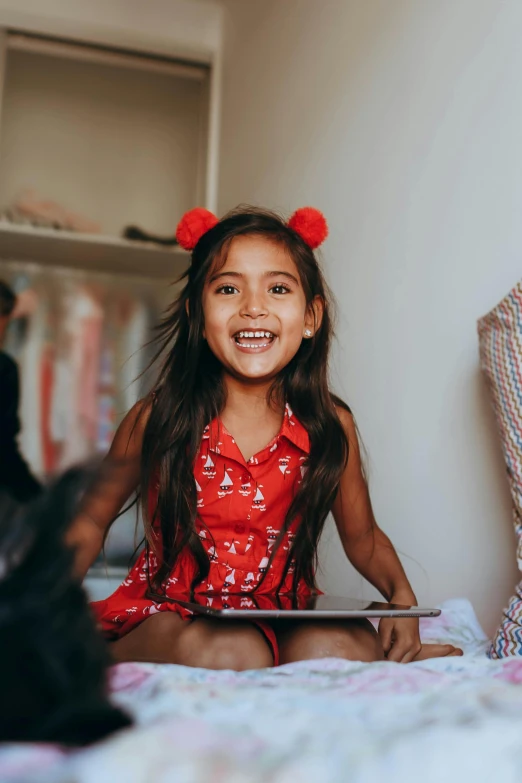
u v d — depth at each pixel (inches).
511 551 52.0
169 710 20.5
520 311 44.9
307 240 52.7
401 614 36.1
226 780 15.7
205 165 119.0
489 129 56.1
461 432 57.2
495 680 26.0
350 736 18.5
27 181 118.3
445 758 17.6
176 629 38.5
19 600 17.4
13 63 118.1
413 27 67.4
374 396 70.0
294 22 94.0
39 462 108.3
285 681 26.4
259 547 48.8
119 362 115.1
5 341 112.7
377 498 68.7
